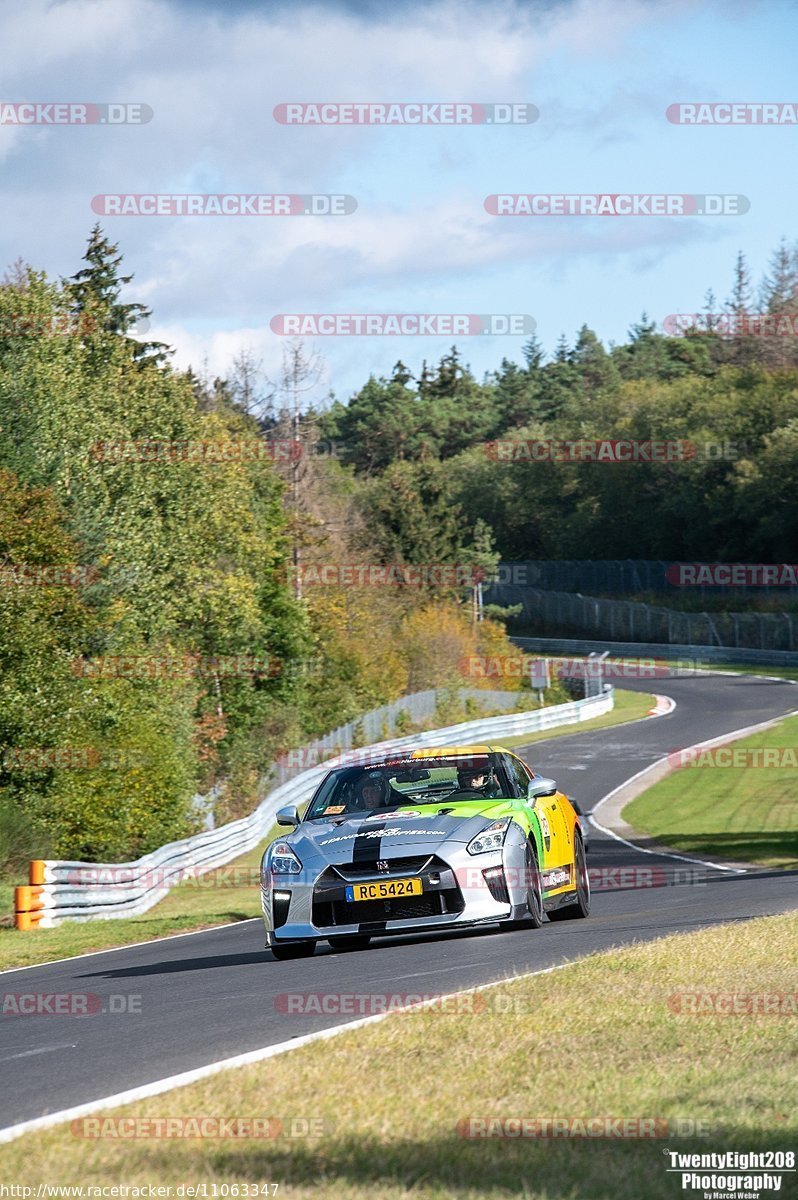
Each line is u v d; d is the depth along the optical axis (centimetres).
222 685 11294
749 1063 1402
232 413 14562
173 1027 1839
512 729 12800
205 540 11306
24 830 6675
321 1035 1609
